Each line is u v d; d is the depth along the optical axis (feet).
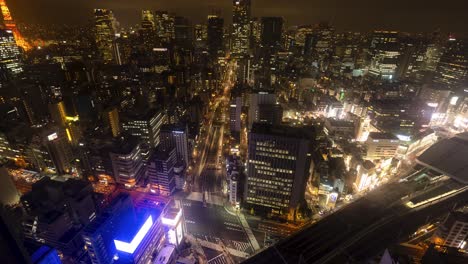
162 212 552.41
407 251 524.11
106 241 507.71
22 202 629.51
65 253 564.71
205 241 605.73
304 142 590.55
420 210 622.95
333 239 561.02
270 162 632.79
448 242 496.64
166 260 524.52
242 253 574.56
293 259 520.83
